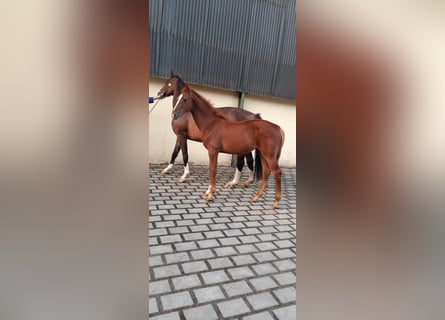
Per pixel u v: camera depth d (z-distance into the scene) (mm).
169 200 2893
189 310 1241
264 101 5105
